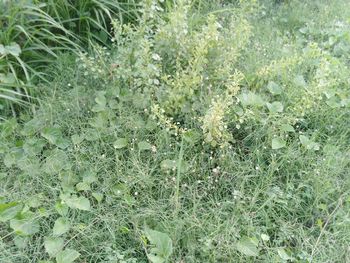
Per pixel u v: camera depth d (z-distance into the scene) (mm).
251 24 3836
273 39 3662
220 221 2258
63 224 2127
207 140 2471
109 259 2029
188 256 2068
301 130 2848
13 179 2492
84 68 3146
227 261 2078
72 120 2795
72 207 2188
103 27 3533
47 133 2662
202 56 2707
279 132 2682
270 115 2678
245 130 2711
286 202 2320
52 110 2859
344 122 2852
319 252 2139
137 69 2777
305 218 2346
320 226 2252
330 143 2746
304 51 3318
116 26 2957
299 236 2221
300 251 2143
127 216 2246
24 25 3115
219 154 2535
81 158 2549
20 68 3117
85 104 2908
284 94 2947
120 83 2994
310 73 3168
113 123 2705
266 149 2613
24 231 2123
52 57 3312
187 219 2203
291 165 2535
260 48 3365
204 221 2225
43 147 2693
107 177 2459
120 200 2320
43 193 2367
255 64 3168
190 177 2475
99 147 2623
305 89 2875
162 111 2533
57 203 2191
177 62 2791
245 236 2129
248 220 2230
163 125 2605
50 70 3217
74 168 2523
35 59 3229
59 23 3203
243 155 2615
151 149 2574
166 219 2225
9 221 2205
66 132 2783
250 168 2525
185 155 2541
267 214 2295
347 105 2885
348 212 2309
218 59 2891
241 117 2584
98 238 2166
